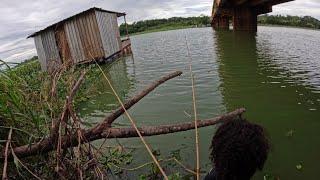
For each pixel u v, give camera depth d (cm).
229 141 197
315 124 620
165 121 691
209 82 1002
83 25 1823
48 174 346
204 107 761
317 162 482
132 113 755
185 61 1538
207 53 1742
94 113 819
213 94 863
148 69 1438
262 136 201
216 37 2764
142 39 3903
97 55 1823
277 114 688
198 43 2412
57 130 317
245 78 1030
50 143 319
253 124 205
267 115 688
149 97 873
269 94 835
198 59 1551
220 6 2181
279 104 750
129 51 2452
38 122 347
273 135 586
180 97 852
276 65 1230
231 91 884
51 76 403
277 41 2083
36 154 326
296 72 1081
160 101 831
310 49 1648
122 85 1136
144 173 475
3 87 353
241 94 850
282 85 918
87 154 342
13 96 350
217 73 1136
